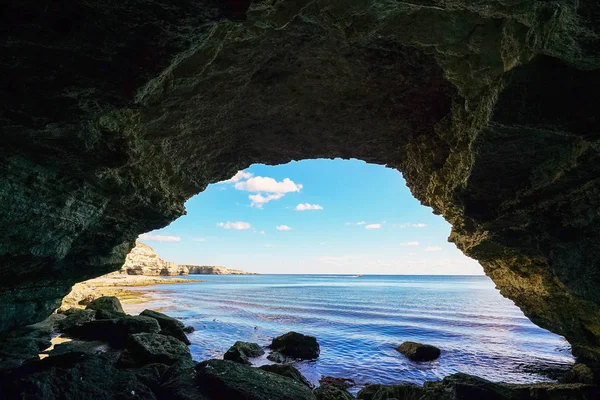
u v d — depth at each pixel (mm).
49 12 3717
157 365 12422
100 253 12883
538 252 9914
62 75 4668
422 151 12445
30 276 11008
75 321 21938
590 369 14781
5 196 7270
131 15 3891
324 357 22281
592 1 3879
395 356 23000
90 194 9422
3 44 4031
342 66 9703
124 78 4832
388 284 143750
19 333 15008
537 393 10828
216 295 73188
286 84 10484
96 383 8781
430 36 6812
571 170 6734
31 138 6676
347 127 12805
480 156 7594
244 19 4203
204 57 7441
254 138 13492
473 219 9977
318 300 66125
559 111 5855
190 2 3768
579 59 4930
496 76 6715
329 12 5957
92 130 7051
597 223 7234
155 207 11953
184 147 11633
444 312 48531
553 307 11539
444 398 10445
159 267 135750
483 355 23672
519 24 5383
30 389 7336
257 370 11086
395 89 10547
